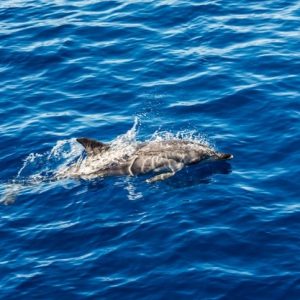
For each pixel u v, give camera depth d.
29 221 23.30
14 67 32.22
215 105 28.28
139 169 24.95
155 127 27.34
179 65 31.11
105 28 34.41
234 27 33.47
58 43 33.56
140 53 32.31
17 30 34.97
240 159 25.23
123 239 22.16
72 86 30.53
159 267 21.00
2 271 21.33
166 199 23.64
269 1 35.38
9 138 27.34
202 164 25.03
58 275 21.02
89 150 25.42
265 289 20.02
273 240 21.67
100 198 24.02
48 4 37.19
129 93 29.61
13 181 25.20
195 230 22.20
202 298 19.88
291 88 28.86
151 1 36.28
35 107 29.30
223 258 21.19
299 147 25.56
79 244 22.20
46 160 26.11
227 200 23.30
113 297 20.11
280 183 23.97
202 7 35.19
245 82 29.50
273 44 31.89
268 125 26.88
